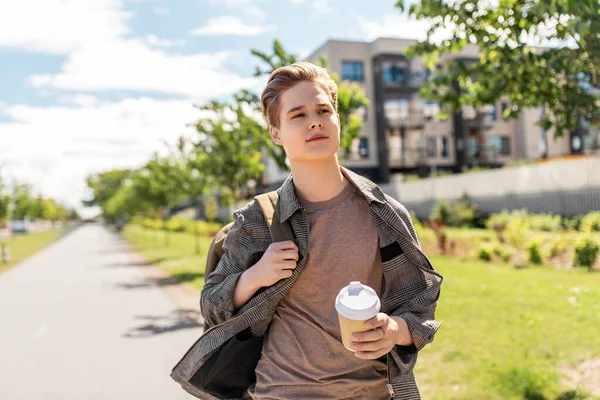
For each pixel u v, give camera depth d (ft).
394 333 4.60
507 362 16.01
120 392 17.58
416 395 5.26
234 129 51.47
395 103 130.72
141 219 311.68
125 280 49.55
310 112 5.26
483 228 76.23
